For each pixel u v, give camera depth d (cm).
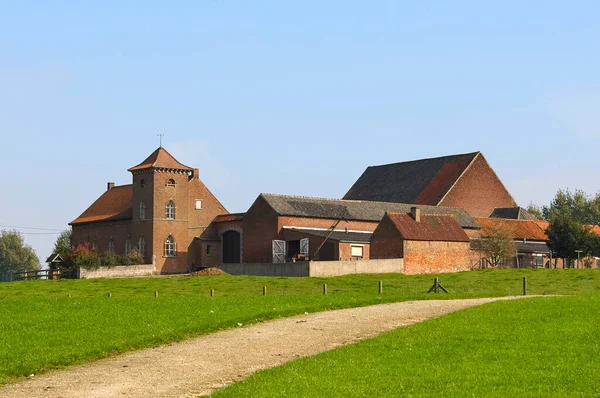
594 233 10644
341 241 9444
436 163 12750
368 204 10850
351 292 5997
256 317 3972
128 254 10856
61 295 6091
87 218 12088
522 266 10162
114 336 3447
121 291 6481
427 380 2522
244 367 2864
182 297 5253
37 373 2825
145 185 11038
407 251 8431
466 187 12112
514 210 12156
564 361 2769
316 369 2688
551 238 10581
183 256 11000
